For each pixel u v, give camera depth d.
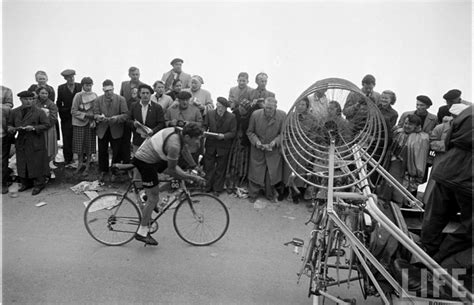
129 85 6.37
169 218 4.98
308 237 4.73
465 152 2.48
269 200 5.79
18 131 5.51
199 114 5.79
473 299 1.99
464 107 2.83
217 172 5.85
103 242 4.34
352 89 2.86
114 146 5.92
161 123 5.70
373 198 2.85
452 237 2.59
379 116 2.89
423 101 5.21
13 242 4.32
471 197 2.43
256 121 5.57
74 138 6.08
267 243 4.56
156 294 3.52
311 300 3.53
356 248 2.75
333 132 3.36
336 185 3.43
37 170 5.58
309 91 2.90
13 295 3.41
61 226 4.73
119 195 4.36
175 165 3.96
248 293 3.60
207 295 3.54
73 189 5.76
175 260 4.11
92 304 3.34
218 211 4.66
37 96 5.86
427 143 4.96
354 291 3.73
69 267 3.88
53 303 3.33
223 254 4.27
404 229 2.94
